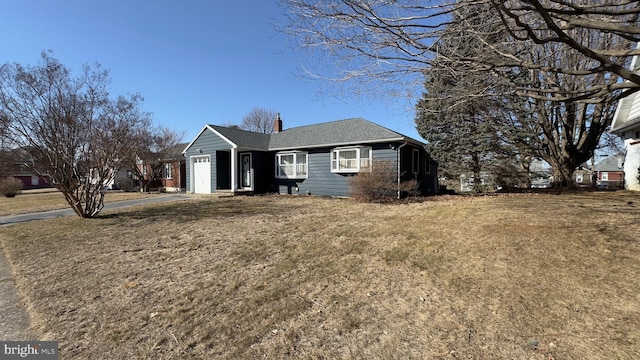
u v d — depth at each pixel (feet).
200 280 12.70
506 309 9.15
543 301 9.43
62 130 27.50
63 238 21.36
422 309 9.55
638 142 38.65
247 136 57.93
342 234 19.54
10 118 25.48
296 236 19.56
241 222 25.32
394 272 12.71
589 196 32.65
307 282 12.09
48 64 27.12
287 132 59.62
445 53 12.02
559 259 12.44
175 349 7.97
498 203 29.32
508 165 47.47
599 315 8.46
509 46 12.89
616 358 6.77
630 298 9.18
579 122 44.52
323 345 7.89
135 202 43.37
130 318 9.70
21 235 22.98
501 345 7.50
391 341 7.94
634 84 11.13
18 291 12.15
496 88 15.98
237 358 7.50
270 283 12.11
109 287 12.26
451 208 28.14
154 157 74.08
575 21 9.62
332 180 47.01
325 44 11.84
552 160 46.96
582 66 18.16
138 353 7.85
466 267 12.62
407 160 45.03
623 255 12.23
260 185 54.29
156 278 13.10
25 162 30.27
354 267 13.50
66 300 11.16
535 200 30.27
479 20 10.98
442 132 50.62
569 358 6.88
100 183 30.86
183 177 77.25
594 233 15.19
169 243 19.04
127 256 16.51
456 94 14.73
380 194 39.58
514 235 16.12
